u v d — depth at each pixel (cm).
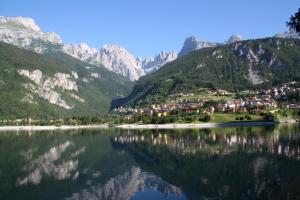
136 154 14288
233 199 7206
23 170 11019
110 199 7681
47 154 14700
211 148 14888
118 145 17862
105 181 9381
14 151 15825
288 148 13838
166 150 15112
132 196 7831
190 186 8475
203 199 7350
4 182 9306
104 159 13138
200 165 11069
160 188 8444
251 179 8775
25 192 8275
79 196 7912
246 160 11431
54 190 8475
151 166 11438
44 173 10538
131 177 9825
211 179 9056
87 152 15200
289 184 8131
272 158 11575
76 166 11700
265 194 7431
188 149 15000
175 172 10256
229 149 14250
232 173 9588
